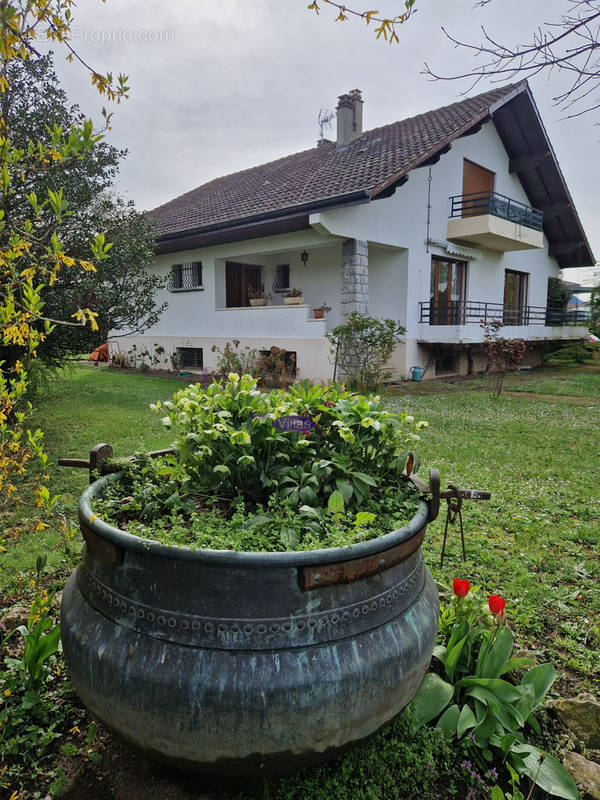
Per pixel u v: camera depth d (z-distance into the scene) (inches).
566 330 785.6
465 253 591.2
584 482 211.0
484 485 203.9
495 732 80.3
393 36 89.0
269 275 605.0
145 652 62.7
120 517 81.7
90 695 67.2
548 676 84.7
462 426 317.4
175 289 596.4
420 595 77.4
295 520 72.2
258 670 60.1
